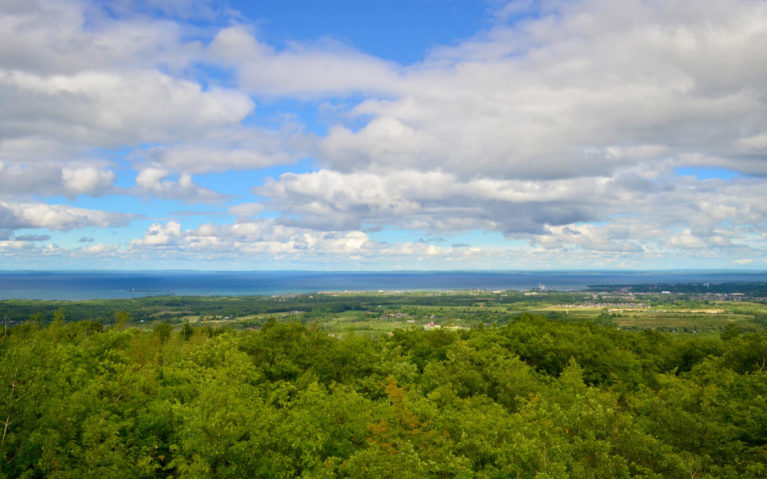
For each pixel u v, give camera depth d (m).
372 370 53.34
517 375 46.31
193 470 24.48
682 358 69.69
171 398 33.97
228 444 26.09
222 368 39.66
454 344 60.78
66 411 26.83
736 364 54.44
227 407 27.70
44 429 25.34
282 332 57.00
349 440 31.03
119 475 24.27
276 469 26.05
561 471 21.67
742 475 22.98
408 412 30.20
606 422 25.38
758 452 25.84
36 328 78.56
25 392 25.27
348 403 32.47
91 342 47.69
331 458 26.14
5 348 40.69
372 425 28.67
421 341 67.56
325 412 31.53
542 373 59.47
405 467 21.86
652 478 21.83
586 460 22.84
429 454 25.94
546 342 62.91
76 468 24.14
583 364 59.09
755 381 36.22
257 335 56.72
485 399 41.06
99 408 29.61
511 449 23.66
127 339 55.12
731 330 74.56
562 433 25.61
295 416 29.81
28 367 26.69
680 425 26.94
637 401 33.59
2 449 23.89
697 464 22.89
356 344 59.31
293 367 49.09
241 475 25.70
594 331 80.69
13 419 24.45
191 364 42.69
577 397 26.95
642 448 23.58
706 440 26.17
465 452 26.06
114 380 35.25
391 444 27.59
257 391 38.06
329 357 53.53
